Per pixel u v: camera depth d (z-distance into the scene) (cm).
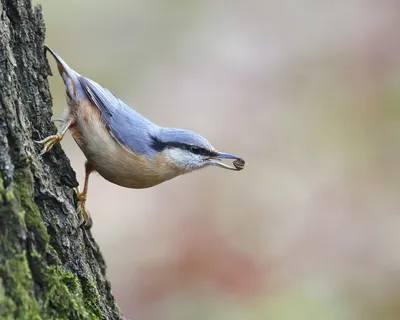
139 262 1081
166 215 1149
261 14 1440
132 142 724
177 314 1021
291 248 1127
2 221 452
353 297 1065
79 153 1146
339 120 1302
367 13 1388
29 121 566
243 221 1163
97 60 1315
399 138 1272
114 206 1148
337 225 1182
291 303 1035
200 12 1433
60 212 534
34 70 591
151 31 1384
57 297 483
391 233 1172
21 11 578
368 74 1330
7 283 444
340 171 1257
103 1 1358
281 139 1284
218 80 1348
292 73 1358
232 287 1057
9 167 468
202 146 804
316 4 1433
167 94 1319
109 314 630
